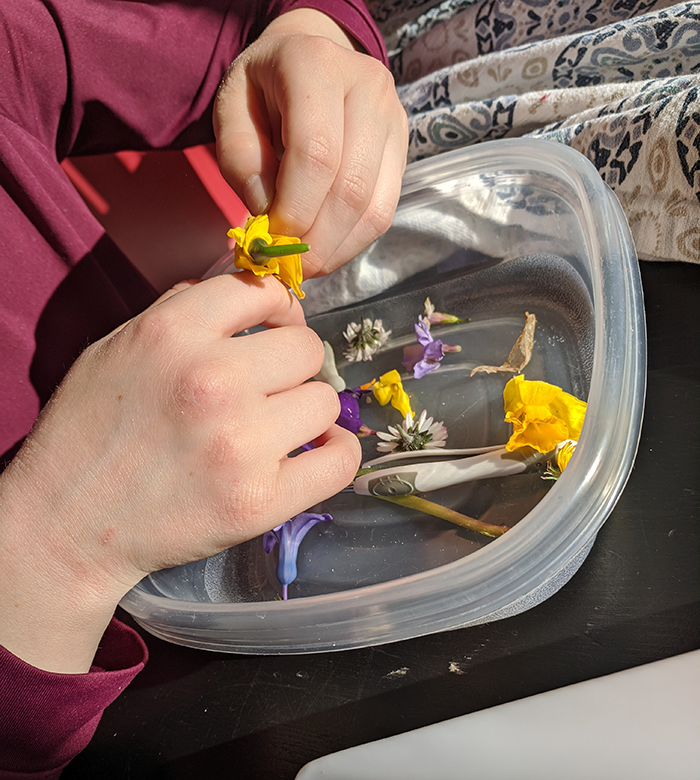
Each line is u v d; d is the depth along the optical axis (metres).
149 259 0.38
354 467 0.19
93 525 0.17
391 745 0.21
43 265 0.28
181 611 0.22
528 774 0.20
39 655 0.18
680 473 0.24
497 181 0.29
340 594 0.21
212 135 0.33
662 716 0.19
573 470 0.20
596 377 0.21
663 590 0.22
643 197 0.28
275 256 0.17
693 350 0.26
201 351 0.17
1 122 0.27
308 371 0.19
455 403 0.28
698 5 0.29
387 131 0.21
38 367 0.27
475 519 0.24
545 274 0.29
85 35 0.28
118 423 0.17
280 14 0.29
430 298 0.31
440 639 0.23
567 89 0.32
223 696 0.24
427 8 0.41
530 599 0.22
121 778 0.23
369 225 0.22
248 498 0.17
